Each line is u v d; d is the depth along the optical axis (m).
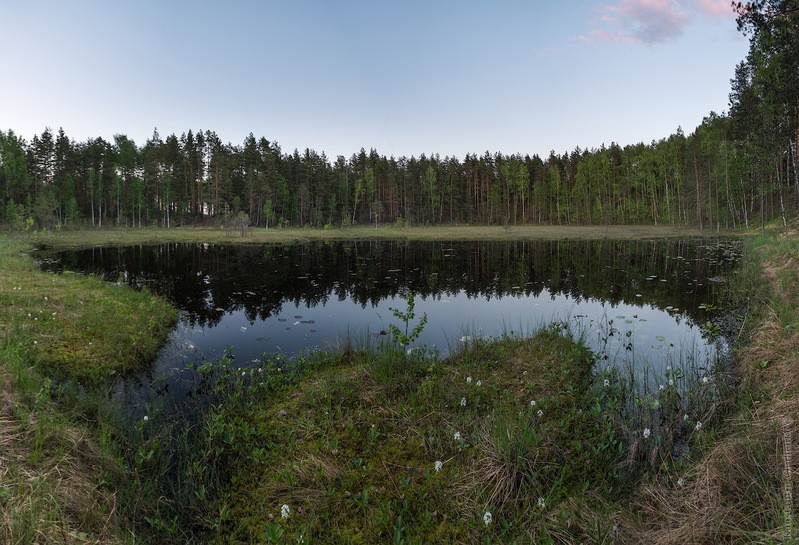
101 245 37.50
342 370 7.42
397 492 4.15
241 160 80.88
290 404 6.11
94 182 70.31
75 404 5.64
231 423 5.55
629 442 4.94
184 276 20.33
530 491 4.05
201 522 3.91
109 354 8.15
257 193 73.31
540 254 31.00
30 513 3.14
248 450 5.00
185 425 5.77
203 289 16.95
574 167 97.69
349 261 27.17
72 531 3.19
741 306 11.88
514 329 10.83
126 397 6.71
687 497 3.64
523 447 4.39
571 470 4.39
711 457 4.02
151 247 36.72
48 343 8.08
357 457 4.75
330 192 81.06
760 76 30.28
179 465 4.71
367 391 6.28
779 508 3.06
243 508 4.08
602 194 81.44
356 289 17.25
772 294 10.34
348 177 92.56
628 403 6.12
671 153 66.31
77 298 11.48
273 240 44.22
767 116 31.50
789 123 30.69
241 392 6.71
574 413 5.60
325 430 5.30
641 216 75.56
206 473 4.59
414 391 6.30
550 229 64.75
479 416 5.57
